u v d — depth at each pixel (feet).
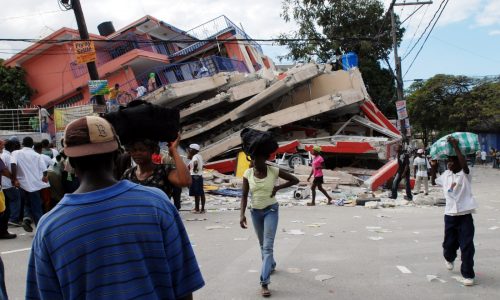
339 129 73.77
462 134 20.12
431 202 46.50
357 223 34.68
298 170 62.80
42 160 31.83
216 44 89.76
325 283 19.48
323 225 33.88
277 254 24.61
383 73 116.57
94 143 6.98
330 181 60.13
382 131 72.64
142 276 6.66
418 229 31.68
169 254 7.07
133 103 11.47
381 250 25.26
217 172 65.21
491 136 157.99
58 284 6.66
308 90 74.59
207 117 77.00
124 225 6.68
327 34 113.91
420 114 161.07
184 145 74.90
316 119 77.92
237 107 72.64
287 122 70.18
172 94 69.26
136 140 11.68
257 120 73.61
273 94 71.61
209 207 46.26
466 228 19.44
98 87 51.03
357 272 21.02
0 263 12.07
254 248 26.27
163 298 6.94
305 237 29.19
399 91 82.58
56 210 6.79
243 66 91.09
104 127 7.16
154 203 7.03
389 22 111.45
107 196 6.81
